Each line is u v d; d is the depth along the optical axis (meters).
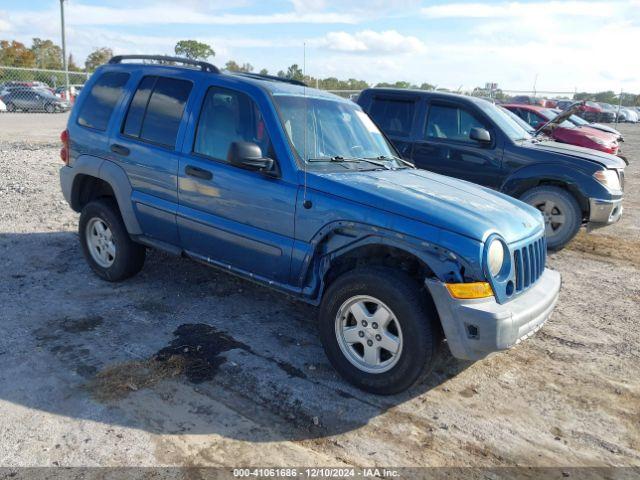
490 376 4.13
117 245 5.27
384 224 3.57
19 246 6.52
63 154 5.66
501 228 3.63
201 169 4.46
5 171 11.16
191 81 4.75
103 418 3.33
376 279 3.55
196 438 3.20
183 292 5.36
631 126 37.34
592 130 13.16
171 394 3.62
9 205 8.45
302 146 4.19
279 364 4.09
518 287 3.70
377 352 3.69
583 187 7.27
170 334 4.46
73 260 6.12
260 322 4.80
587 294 5.99
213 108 4.55
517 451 3.28
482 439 3.37
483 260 3.38
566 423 3.58
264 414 3.48
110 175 5.09
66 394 3.55
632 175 15.20
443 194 3.98
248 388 3.75
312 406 3.59
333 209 3.78
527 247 3.80
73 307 4.89
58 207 8.44
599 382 4.11
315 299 4.02
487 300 3.40
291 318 4.93
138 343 4.28
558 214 7.52
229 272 4.52
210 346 4.30
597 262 7.25
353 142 4.71
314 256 3.93
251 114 4.31
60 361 3.95
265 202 4.11
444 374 4.11
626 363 4.42
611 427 3.56
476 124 7.80
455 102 7.93
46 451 3.02
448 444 3.30
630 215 10.24
